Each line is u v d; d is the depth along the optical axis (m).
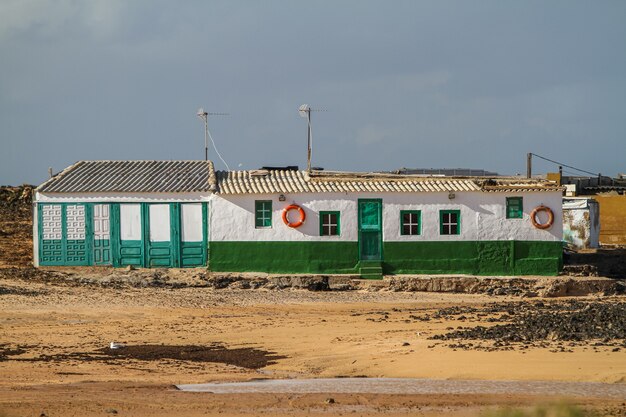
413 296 50.19
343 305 46.31
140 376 27.06
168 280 51.12
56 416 20.48
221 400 22.53
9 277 50.00
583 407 21.25
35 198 53.38
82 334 35.94
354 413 21.17
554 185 54.75
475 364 26.97
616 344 29.27
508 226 54.16
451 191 53.78
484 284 52.28
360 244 53.62
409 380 25.64
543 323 34.09
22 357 30.52
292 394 23.41
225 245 53.28
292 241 53.38
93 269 53.00
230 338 34.91
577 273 54.72
